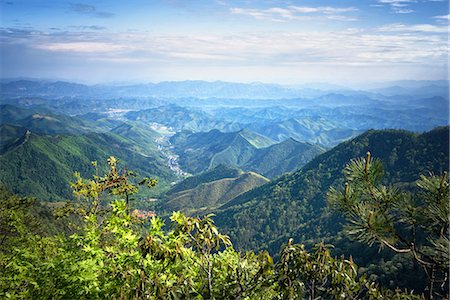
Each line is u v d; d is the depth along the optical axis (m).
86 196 13.84
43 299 5.87
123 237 6.19
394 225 4.17
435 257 4.04
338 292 4.38
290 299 4.18
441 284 4.09
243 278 4.50
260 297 4.84
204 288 4.39
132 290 4.39
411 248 4.14
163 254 4.61
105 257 6.36
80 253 6.59
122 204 6.72
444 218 4.00
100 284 5.73
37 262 6.83
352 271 4.50
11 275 6.45
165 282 4.81
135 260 5.62
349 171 4.69
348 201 4.44
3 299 5.99
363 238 4.23
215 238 4.57
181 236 4.67
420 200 4.29
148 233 5.38
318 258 4.47
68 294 5.82
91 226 7.86
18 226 13.88
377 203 4.41
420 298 4.42
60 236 9.86
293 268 4.31
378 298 4.56
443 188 4.11
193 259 5.00
